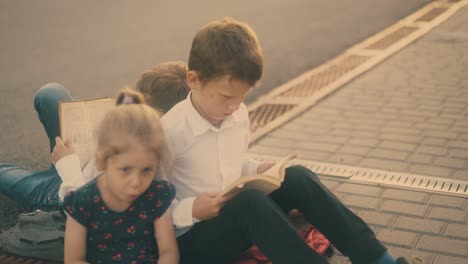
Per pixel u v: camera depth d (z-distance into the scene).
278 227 2.92
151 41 8.35
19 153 5.30
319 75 7.07
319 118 5.80
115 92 6.66
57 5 10.14
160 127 2.81
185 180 3.23
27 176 4.00
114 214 2.89
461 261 3.57
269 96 6.44
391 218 4.03
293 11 9.97
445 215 4.05
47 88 4.21
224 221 3.01
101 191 2.88
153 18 9.51
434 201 4.23
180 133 3.17
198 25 9.12
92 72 7.23
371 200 4.26
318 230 3.32
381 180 4.55
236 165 3.30
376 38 8.46
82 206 2.86
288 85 6.77
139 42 8.31
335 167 4.79
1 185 3.99
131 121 2.74
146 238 2.97
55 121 4.09
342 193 4.37
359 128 5.53
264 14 9.78
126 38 8.48
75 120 3.46
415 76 6.86
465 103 6.04
